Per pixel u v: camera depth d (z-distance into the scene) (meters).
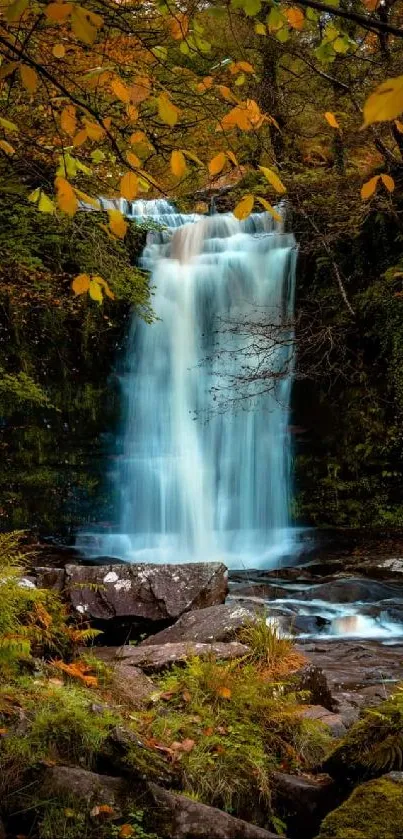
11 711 3.57
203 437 16.09
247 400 15.82
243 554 15.19
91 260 12.20
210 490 15.93
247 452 15.83
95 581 7.79
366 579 11.48
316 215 14.94
